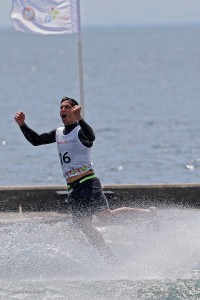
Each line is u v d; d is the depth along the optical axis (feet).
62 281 72.38
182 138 277.23
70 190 79.46
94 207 78.38
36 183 189.47
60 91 536.83
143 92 514.68
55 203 103.86
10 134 291.58
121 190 104.17
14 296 66.95
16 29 112.06
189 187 104.63
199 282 71.77
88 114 368.89
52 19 112.27
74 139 78.54
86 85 597.11
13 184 188.34
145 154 238.89
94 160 227.20
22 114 79.71
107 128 312.29
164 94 494.59
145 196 104.27
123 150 248.73
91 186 78.59
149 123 328.29
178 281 72.18
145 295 67.92
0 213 102.01
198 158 228.63
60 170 208.74
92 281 72.18
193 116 354.95
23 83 627.05
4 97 485.15
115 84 603.67
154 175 197.88
